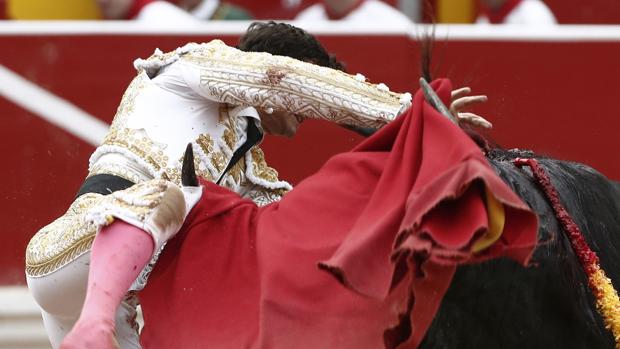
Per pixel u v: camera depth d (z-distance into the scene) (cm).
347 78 1093
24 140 1873
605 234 1020
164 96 1145
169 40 1883
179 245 1062
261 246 998
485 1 2144
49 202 1867
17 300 1833
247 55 1114
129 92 1171
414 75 1858
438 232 883
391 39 1864
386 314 943
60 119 1877
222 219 1056
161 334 1030
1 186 1858
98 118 1884
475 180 889
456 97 1109
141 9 2017
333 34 1867
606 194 1041
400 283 920
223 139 1161
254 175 1215
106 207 1034
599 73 1897
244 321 993
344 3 2000
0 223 1845
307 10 2103
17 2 2066
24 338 1798
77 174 1875
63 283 1098
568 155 1898
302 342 954
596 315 976
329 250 969
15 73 1881
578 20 2412
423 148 951
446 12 2114
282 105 1097
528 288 947
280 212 1017
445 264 874
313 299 961
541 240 949
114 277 1009
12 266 1839
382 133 1018
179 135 1137
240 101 1109
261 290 977
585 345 974
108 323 990
